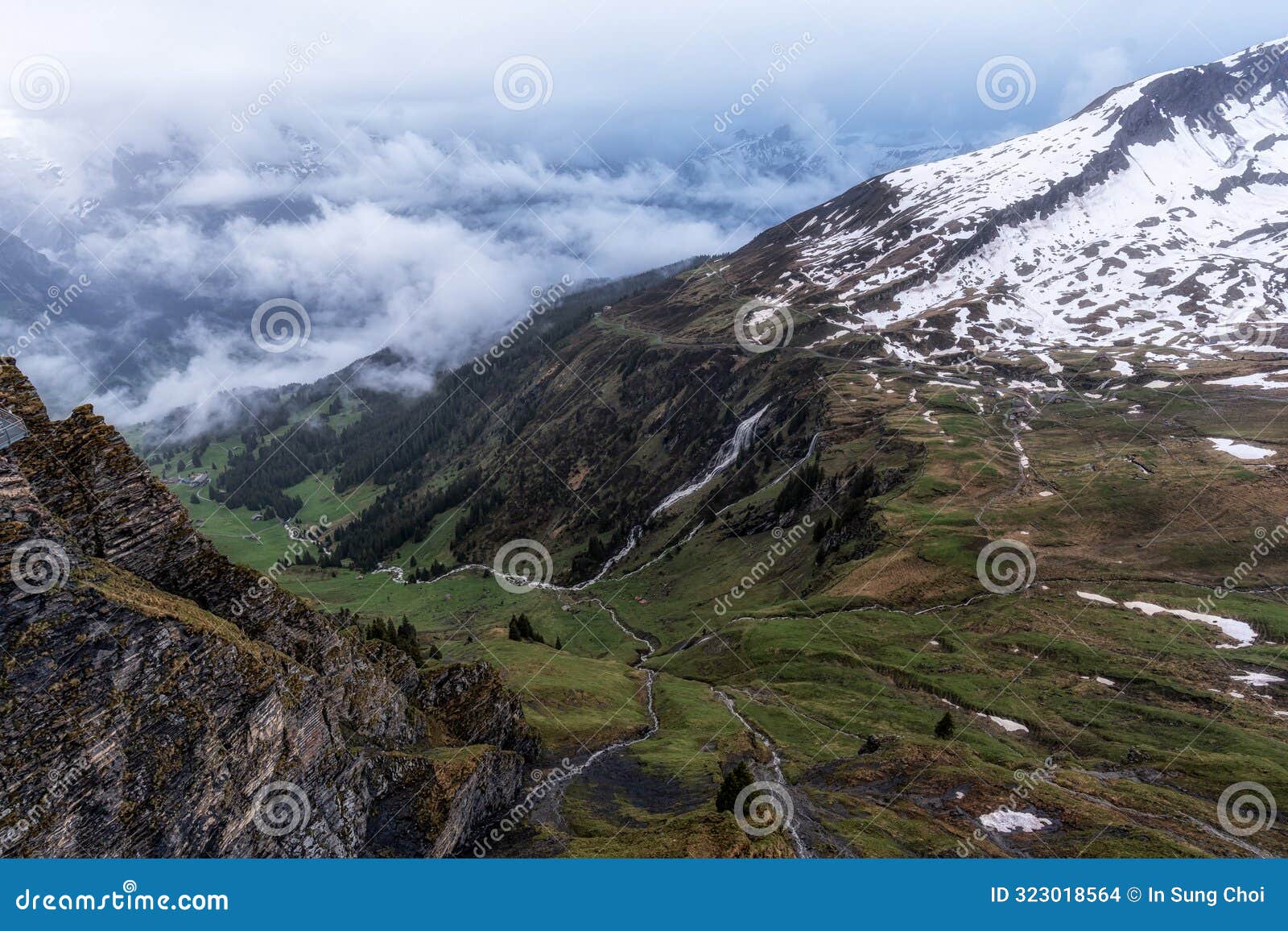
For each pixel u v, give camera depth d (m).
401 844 51.12
